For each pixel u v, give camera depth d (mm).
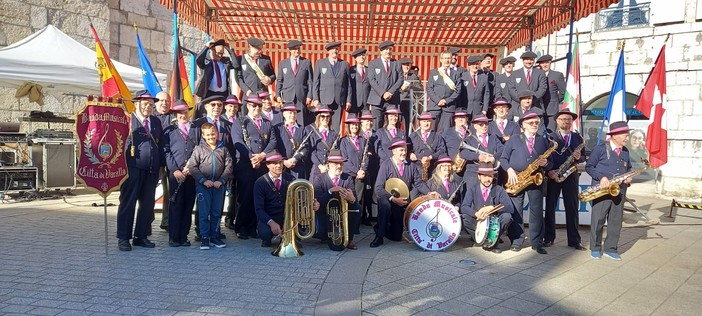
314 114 10242
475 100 10461
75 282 5383
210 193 7152
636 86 15172
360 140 8836
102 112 6535
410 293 5328
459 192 8109
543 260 6977
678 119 14117
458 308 4902
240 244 7488
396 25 13711
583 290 5625
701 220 10766
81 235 7738
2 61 10195
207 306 4734
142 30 15500
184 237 7328
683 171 13992
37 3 13336
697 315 4918
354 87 10578
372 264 6484
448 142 9094
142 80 12117
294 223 6816
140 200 7105
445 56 10352
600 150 7305
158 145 7164
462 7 12031
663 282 6027
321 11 11562
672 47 14336
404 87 10477
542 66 10359
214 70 9414
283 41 15789
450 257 6992
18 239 7344
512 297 5305
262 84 10086
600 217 7156
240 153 7801
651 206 12711
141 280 5516
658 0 14508
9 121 13250
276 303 4863
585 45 16172
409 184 8055
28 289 5113
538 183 7250
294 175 8312
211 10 12711
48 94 13672
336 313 4613
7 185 11078
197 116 9242
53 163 11703
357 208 7504
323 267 6242
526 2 11297
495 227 7285
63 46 11484
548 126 10195
